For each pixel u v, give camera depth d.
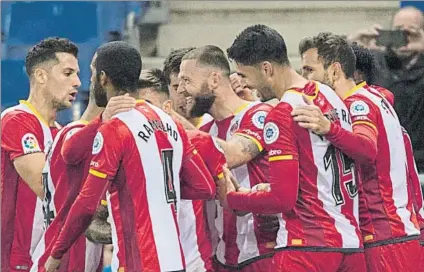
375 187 14.66
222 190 13.85
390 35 21.48
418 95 20.58
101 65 13.12
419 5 24.17
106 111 12.74
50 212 14.67
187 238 14.78
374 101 14.57
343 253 13.09
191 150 13.34
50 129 16.03
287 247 13.09
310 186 13.07
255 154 14.24
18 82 23.08
